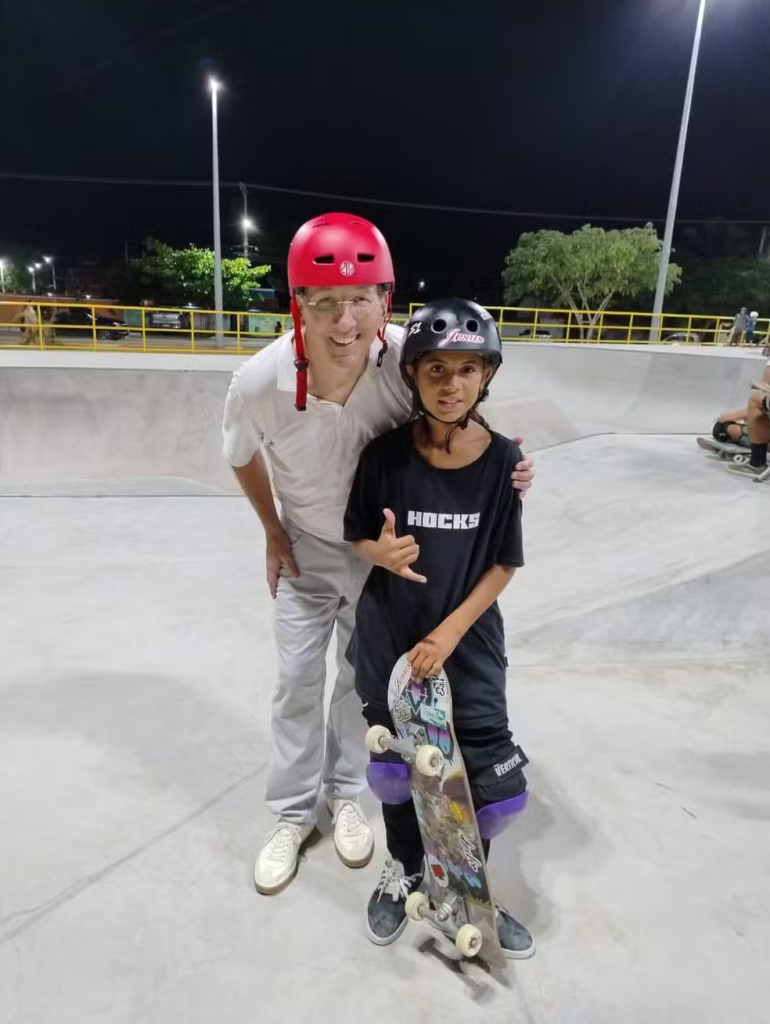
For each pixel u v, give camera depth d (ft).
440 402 4.87
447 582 5.34
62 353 45.57
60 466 26.89
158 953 5.76
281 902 6.31
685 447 25.77
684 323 108.37
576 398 45.50
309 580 6.51
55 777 7.93
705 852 6.98
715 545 14.06
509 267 90.63
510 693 9.66
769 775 8.16
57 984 5.48
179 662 10.55
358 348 5.23
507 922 5.92
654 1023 5.23
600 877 6.64
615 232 82.48
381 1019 5.21
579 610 11.62
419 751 4.86
